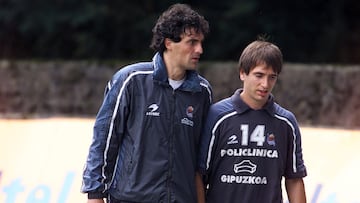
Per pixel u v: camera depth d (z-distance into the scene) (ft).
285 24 154.92
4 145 71.05
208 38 150.71
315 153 65.72
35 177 68.59
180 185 43.50
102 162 43.86
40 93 115.65
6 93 116.47
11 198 68.18
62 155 69.10
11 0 152.05
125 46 155.22
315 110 106.42
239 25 150.20
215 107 44.73
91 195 43.62
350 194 63.05
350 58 159.74
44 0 152.46
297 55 156.66
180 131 43.68
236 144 44.09
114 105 43.60
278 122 44.39
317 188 63.87
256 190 44.06
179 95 43.83
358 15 167.12
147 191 43.04
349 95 105.40
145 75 43.70
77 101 114.52
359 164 64.34
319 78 106.42
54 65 115.55
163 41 43.47
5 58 161.99
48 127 71.10
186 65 43.14
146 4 155.22
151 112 43.42
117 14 152.87
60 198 66.69
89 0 152.25
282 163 44.55
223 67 110.01
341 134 66.28
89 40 153.99
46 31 152.87
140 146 43.27
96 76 114.52
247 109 44.19
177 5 43.73
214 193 44.62
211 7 152.15
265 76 42.98
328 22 160.25
